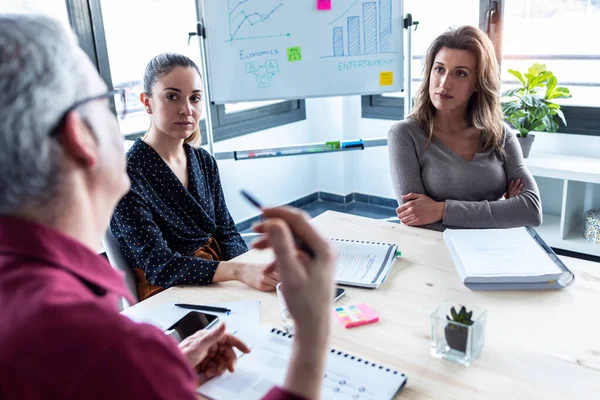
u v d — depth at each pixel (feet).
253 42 8.79
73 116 1.63
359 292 4.10
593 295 3.92
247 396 2.90
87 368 1.45
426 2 11.10
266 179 12.35
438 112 6.51
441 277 4.30
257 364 3.18
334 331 3.55
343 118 12.71
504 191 6.60
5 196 1.59
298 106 12.78
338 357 3.20
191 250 5.61
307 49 8.86
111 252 5.11
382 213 12.61
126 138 9.33
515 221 6.01
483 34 6.18
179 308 3.97
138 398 1.48
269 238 1.77
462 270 4.22
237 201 11.76
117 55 9.02
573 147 9.93
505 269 4.16
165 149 5.62
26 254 1.62
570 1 9.55
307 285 1.85
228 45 8.78
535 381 2.98
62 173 1.63
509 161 6.55
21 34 1.57
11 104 1.52
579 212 9.84
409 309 3.82
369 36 8.91
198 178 5.89
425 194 6.41
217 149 11.12
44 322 1.48
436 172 6.35
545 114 9.12
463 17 10.68
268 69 8.89
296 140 12.92
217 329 3.03
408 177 6.32
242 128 11.53
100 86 1.78
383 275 4.28
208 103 9.11
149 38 9.46
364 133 12.69
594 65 9.64
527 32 10.14
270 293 4.16
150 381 1.51
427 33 11.27
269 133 12.18
